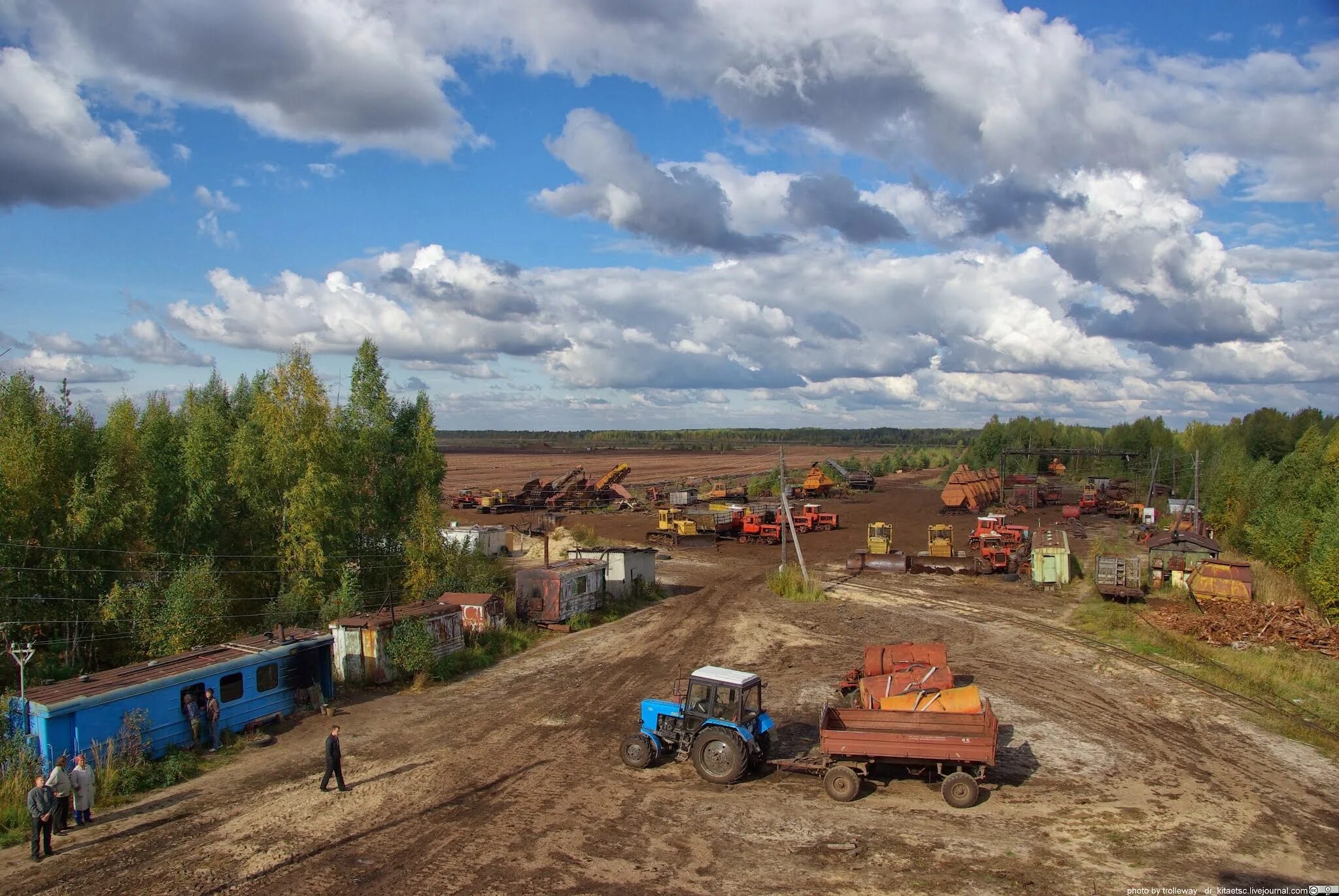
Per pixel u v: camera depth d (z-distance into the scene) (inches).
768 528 2856.8
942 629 1518.2
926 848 629.0
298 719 995.9
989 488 4047.7
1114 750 855.1
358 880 585.0
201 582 1192.8
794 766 769.6
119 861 618.2
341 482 1497.3
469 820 691.4
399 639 1154.7
